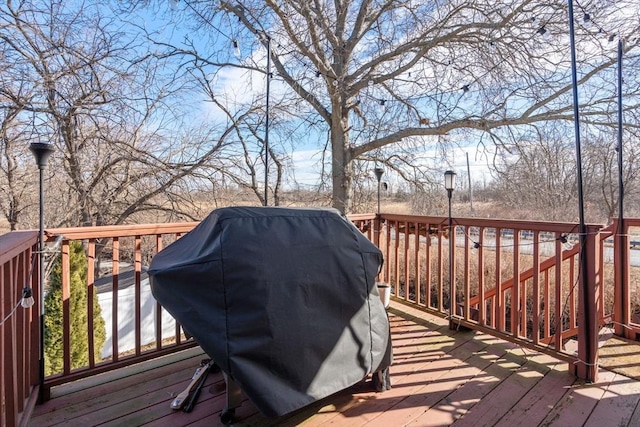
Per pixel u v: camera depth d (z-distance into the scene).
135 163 7.30
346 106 6.38
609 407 2.06
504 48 5.27
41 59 5.68
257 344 1.64
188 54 6.48
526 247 7.79
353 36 6.25
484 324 3.05
